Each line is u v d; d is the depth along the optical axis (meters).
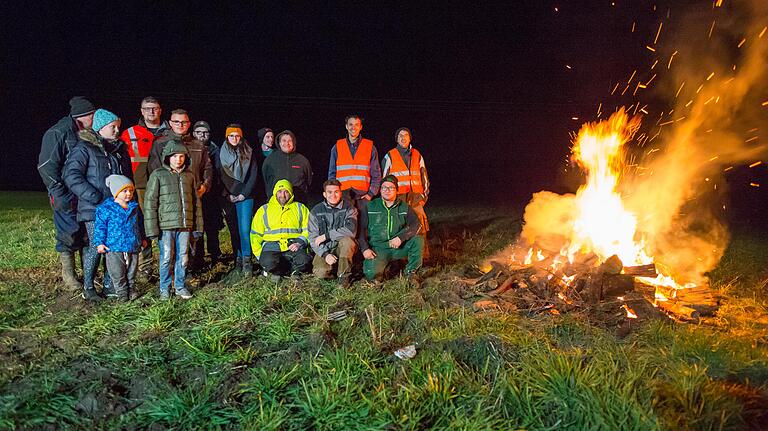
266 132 7.95
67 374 4.07
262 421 3.39
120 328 5.04
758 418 3.42
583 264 6.14
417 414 3.46
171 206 5.81
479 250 8.64
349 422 3.42
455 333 4.81
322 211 6.71
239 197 6.96
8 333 4.84
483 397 3.65
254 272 7.16
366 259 6.76
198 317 5.34
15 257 7.50
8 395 3.72
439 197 18.16
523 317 5.39
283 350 4.54
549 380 3.76
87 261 5.79
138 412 3.60
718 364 4.10
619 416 3.30
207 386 3.88
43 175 5.76
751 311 5.83
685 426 3.25
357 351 4.36
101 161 5.79
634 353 4.31
